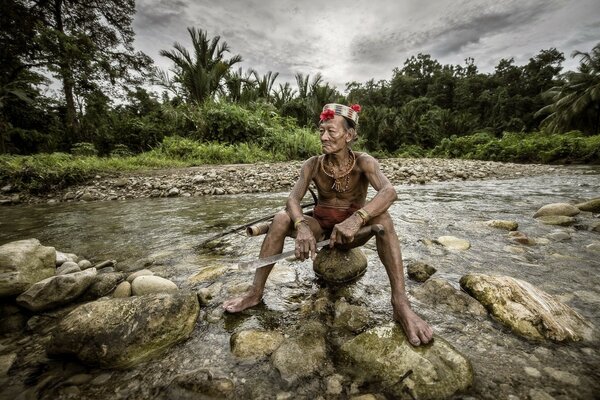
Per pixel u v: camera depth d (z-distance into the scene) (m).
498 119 44.56
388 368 1.24
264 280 1.85
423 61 63.62
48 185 7.15
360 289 2.04
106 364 1.34
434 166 10.82
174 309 1.56
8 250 1.99
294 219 1.76
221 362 1.36
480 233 3.22
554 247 2.71
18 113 16.30
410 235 3.22
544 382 1.18
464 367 1.21
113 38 18.31
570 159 13.51
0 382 1.28
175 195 6.57
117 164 9.63
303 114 21.56
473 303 1.70
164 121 14.52
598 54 26.19
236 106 14.84
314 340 1.47
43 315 1.82
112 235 3.62
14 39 13.70
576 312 1.61
